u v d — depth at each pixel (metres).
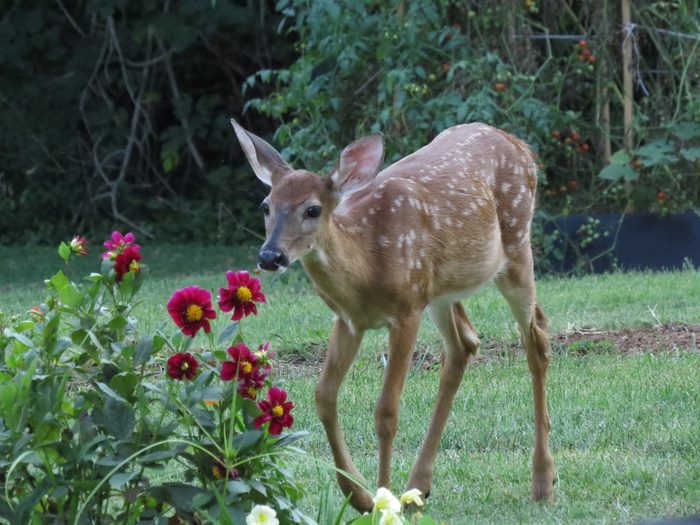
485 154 9.09
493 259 8.84
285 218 7.59
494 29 18.53
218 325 13.29
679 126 18.50
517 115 18.02
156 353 6.49
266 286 17.47
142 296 16.17
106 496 5.86
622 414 9.80
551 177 19.20
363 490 7.66
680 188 18.50
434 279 8.39
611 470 8.47
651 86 19.39
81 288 6.34
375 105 18.12
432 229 8.31
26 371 5.84
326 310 14.42
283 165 8.02
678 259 18.36
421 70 17.38
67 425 6.05
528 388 10.81
